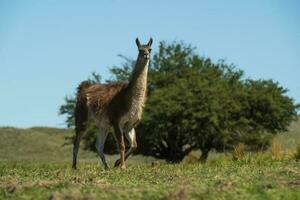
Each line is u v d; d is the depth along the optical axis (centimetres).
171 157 14438
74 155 6319
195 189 3684
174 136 14188
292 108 14850
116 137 5934
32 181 4319
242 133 14188
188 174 4772
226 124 13788
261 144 14225
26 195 3691
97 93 6138
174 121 13738
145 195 3553
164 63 15175
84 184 4031
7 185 4078
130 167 6031
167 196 3494
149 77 14938
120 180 4356
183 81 14262
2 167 6981
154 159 16788
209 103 13475
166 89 14050
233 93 14375
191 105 13475
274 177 4272
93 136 14000
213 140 14012
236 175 4497
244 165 5762
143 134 13900
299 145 6800
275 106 14425
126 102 5853
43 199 3566
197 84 13900
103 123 6106
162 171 5194
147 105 13838
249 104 14475
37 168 6494
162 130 13688
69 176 4766
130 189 3738
